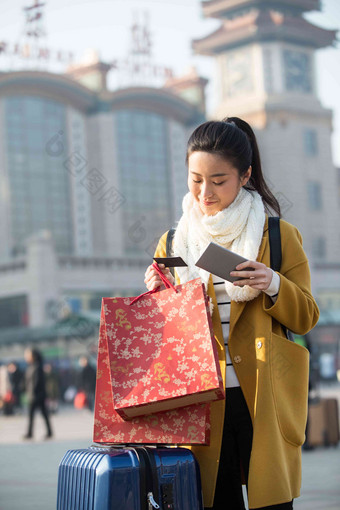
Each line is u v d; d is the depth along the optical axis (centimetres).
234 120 284
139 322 252
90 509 238
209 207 261
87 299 5150
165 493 238
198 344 241
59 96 6194
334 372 3422
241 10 7256
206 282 262
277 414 249
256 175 285
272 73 7181
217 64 7394
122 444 258
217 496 266
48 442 1420
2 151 6016
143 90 6500
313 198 7125
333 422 1098
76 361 3616
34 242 4994
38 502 719
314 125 7256
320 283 6456
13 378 2544
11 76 5869
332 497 675
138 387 245
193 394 238
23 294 5012
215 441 257
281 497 243
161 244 290
